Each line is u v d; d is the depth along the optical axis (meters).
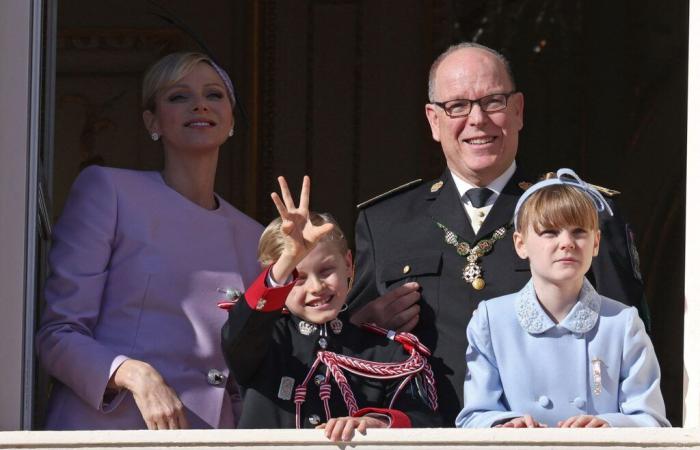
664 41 45.50
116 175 20.81
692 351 17.77
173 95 21.31
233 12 41.41
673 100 45.16
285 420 18.64
